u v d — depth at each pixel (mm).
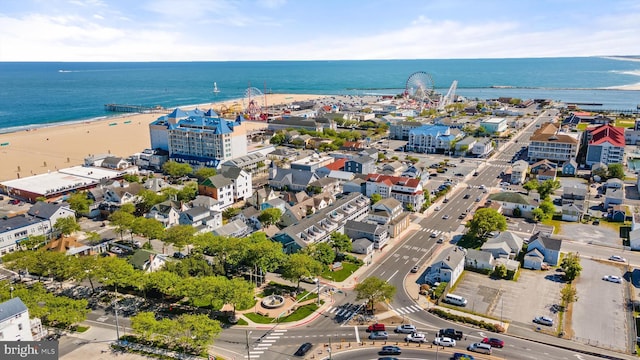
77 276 126812
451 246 157875
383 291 117875
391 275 142125
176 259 150125
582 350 103875
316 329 112938
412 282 137500
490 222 163250
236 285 116625
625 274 141250
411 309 122250
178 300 127125
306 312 120625
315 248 142875
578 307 122312
